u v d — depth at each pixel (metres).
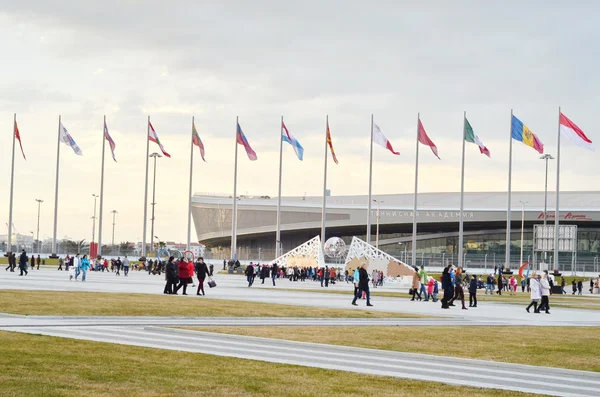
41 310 29.22
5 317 26.98
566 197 152.75
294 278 88.44
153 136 95.69
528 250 153.50
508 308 46.69
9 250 103.06
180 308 32.56
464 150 90.12
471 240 158.12
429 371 18.25
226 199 170.75
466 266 139.75
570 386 16.83
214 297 43.28
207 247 185.88
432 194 166.75
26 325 24.66
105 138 101.94
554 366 19.64
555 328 31.39
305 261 97.56
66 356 17.75
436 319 33.81
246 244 174.75
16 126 100.94
